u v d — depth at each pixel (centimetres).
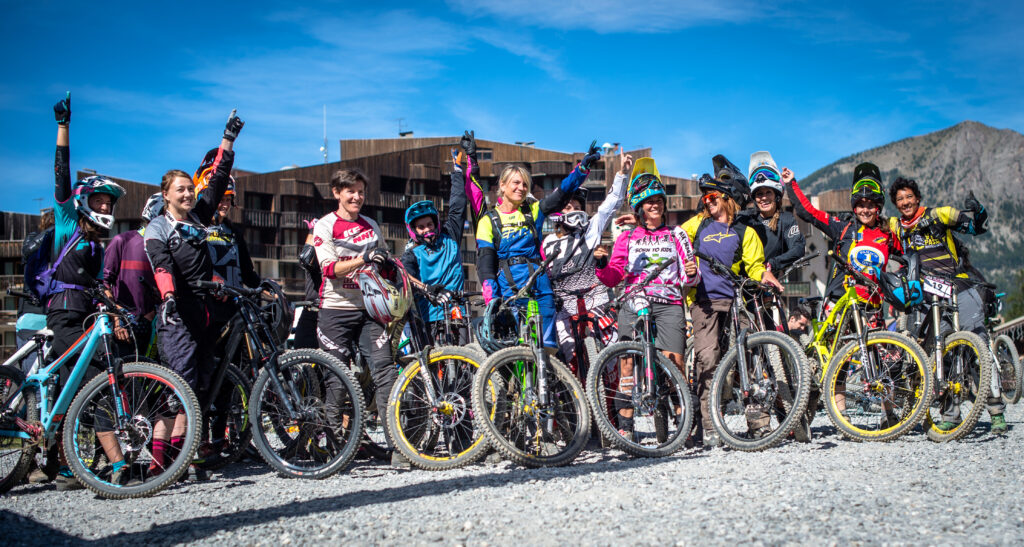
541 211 604
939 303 579
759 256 609
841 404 582
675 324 583
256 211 5156
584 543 303
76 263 539
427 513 364
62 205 549
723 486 398
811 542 294
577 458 561
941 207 653
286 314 599
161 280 500
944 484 395
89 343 499
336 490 451
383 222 5622
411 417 550
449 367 550
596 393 544
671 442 551
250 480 515
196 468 531
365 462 585
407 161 5738
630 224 626
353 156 6506
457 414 542
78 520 395
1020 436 577
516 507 368
